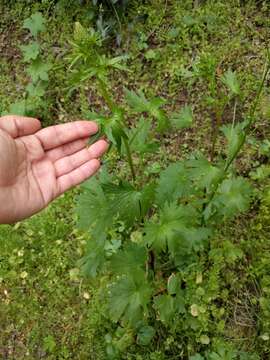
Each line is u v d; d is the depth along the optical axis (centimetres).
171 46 45
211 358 34
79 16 48
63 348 38
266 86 43
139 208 30
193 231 32
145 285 32
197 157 33
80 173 33
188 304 36
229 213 32
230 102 43
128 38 47
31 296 40
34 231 41
